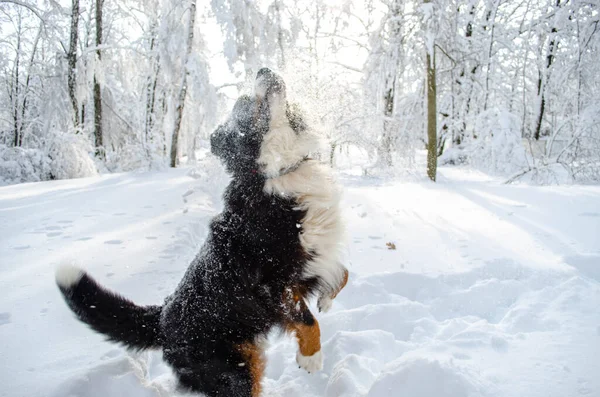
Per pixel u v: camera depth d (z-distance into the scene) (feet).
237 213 8.84
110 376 7.70
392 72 42.57
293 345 10.17
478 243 15.69
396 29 42.22
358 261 14.46
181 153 67.56
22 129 71.20
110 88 64.75
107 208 23.06
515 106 56.13
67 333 9.49
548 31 49.26
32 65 65.92
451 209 21.71
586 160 33.71
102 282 12.17
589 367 7.23
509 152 38.91
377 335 9.39
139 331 8.29
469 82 51.29
